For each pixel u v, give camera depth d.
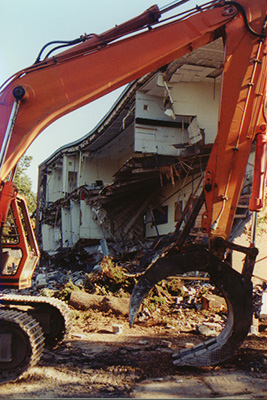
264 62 7.19
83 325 10.84
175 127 19.59
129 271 17.06
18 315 6.66
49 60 7.03
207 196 7.17
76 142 30.91
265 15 7.27
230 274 6.61
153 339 9.12
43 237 40.06
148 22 7.28
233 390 5.51
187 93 18.28
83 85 6.96
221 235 7.06
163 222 23.05
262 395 5.28
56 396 5.38
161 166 19.05
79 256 28.77
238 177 7.12
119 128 25.17
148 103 19.41
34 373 6.47
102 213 27.61
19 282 7.11
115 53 7.10
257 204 6.90
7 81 6.92
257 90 7.16
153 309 12.02
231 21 7.28
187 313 11.72
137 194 25.30
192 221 7.11
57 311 8.55
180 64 16.83
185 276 14.20
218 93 18.58
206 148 16.89
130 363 7.00
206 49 15.48
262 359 7.02
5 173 6.57
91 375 6.36
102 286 14.56
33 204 48.84
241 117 7.13
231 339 6.49
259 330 9.62
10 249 7.22
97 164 32.09
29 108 6.80
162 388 5.63
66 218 33.94
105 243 25.09
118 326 9.84
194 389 5.57
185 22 7.27
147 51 7.12
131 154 30.50
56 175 39.34
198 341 8.82
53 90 6.88
